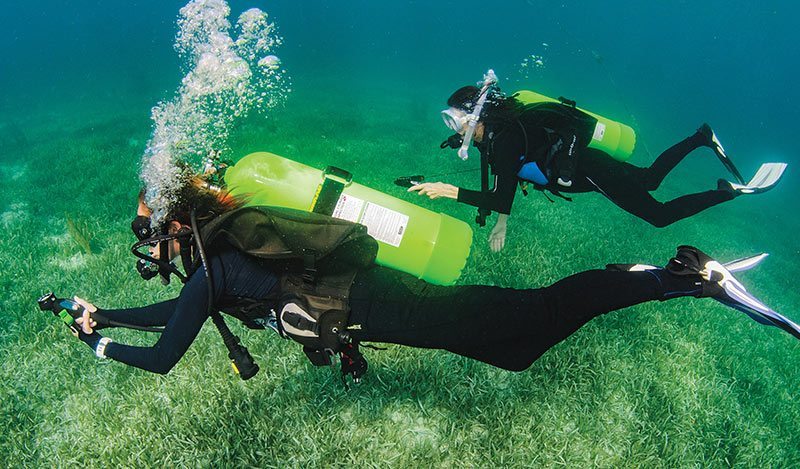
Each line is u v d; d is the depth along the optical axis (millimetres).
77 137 13500
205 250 1880
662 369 4227
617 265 2434
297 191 2379
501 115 3225
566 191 3803
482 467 3127
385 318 2072
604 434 3469
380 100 24922
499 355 2258
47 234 6645
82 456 3139
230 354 2039
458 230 2586
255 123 13883
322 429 3303
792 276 8570
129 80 30359
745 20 127750
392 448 3248
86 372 3869
